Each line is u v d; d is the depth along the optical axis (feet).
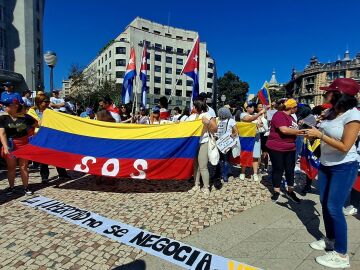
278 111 18.02
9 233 13.66
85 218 15.46
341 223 10.70
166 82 269.23
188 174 19.80
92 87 192.95
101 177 21.88
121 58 242.78
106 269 10.88
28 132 20.20
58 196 19.06
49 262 11.28
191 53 27.37
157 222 15.08
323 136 10.43
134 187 21.35
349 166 10.49
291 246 12.64
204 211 16.72
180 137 19.83
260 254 11.99
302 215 16.21
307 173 20.26
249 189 21.30
